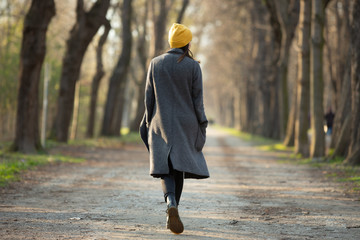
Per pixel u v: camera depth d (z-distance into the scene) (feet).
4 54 123.85
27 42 70.03
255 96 220.02
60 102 104.17
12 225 23.29
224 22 217.77
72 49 103.50
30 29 69.62
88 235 21.40
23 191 35.47
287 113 123.13
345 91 67.31
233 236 21.44
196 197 33.71
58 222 24.23
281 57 122.21
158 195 34.42
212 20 219.41
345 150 62.28
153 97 21.79
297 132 82.12
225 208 29.12
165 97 21.16
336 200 32.40
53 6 70.44
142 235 21.49
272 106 162.40
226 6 200.95
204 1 212.23
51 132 104.58
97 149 96.22
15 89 124.26
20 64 70.79
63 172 50.49
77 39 103.14
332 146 70.03
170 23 200.03
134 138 152.87
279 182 43.80
